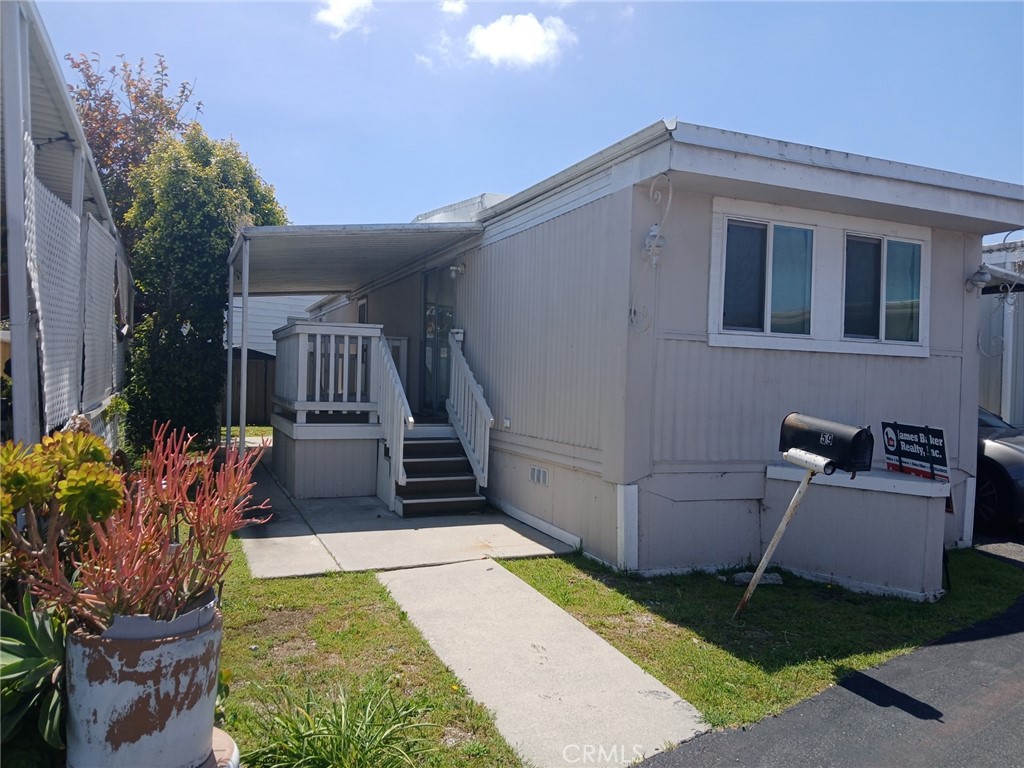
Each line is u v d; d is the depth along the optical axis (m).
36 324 4.44
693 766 3.29
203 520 2.83
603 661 4.37
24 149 4.23
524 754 3.33
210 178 12.14
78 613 2.54
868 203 6.71
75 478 2.56
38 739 2.63
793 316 6.96
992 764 3.37
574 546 6.93
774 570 6.53
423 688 3.92
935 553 5.82
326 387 9.46
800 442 5.08
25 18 4.07
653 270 6.33
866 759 3.39
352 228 8.53
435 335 10.91
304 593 5.34
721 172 5.96
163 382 11.53
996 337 11.26
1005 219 7.35
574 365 7.07
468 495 8.62
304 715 3.13
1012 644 4.88
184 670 2.55
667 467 6.43
